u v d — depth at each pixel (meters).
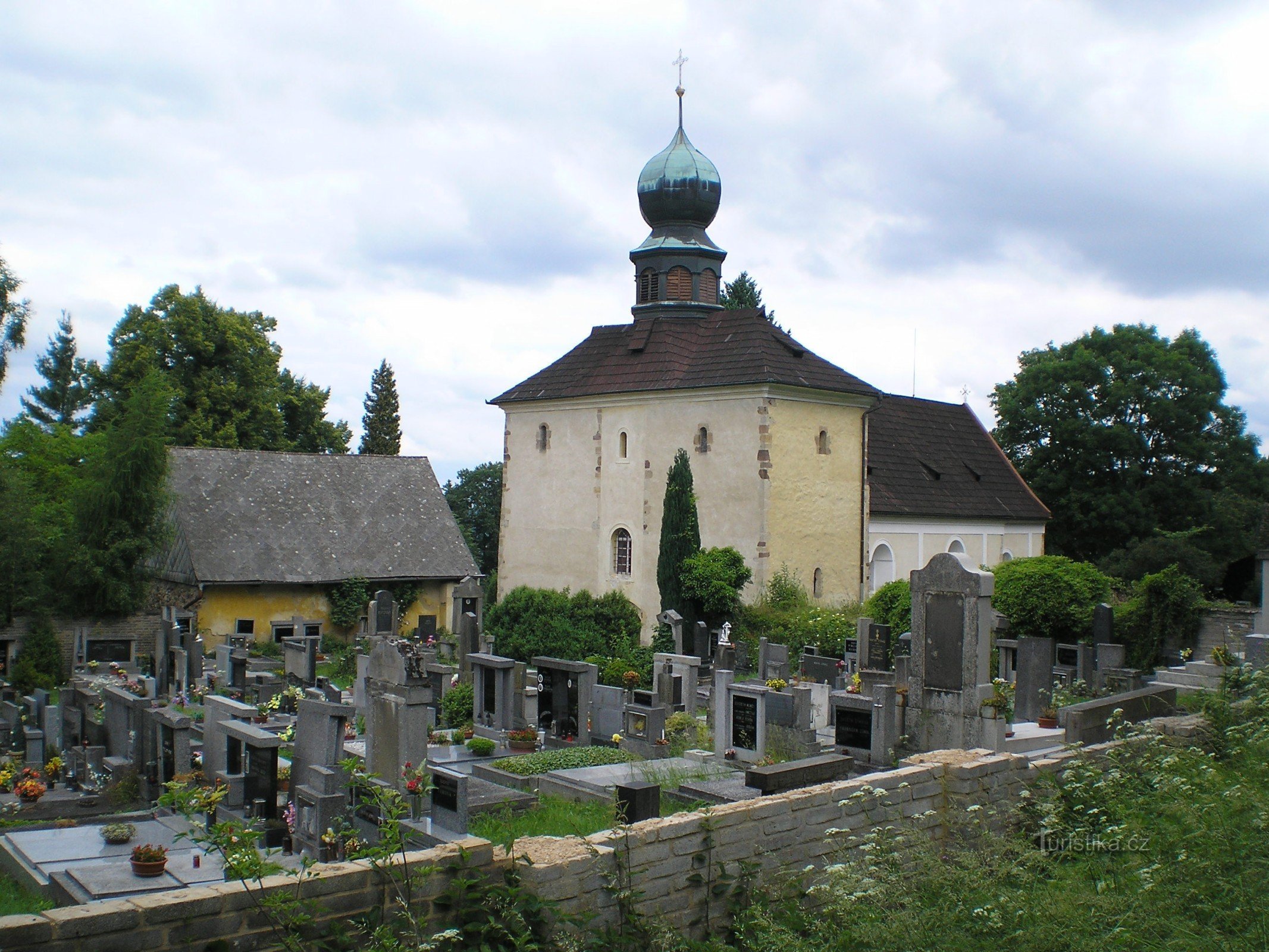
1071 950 8.59
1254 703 15.54
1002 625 29.92
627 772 19.12
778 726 21.86
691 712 26.14
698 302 47.59
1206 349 59.16
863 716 19.78
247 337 59.16
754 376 40.72
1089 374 57.22
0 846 15.45
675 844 10.03
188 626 37.09
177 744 19.34
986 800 12.76
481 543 87.38
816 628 36.53
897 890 9.80
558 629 37.66
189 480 46.41
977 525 50.00
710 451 42.06
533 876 8.94
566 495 46.53
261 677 31.44
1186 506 56.00
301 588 44.62
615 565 44.81
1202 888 8.77
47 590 36.25
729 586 38.53
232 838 9.05
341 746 16.66
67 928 7.08
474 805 16.80
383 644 18.00
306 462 49.69
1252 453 58.78
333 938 7.98
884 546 45.84
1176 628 31.81
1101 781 12.26
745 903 10.38
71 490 42.28
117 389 57.34
